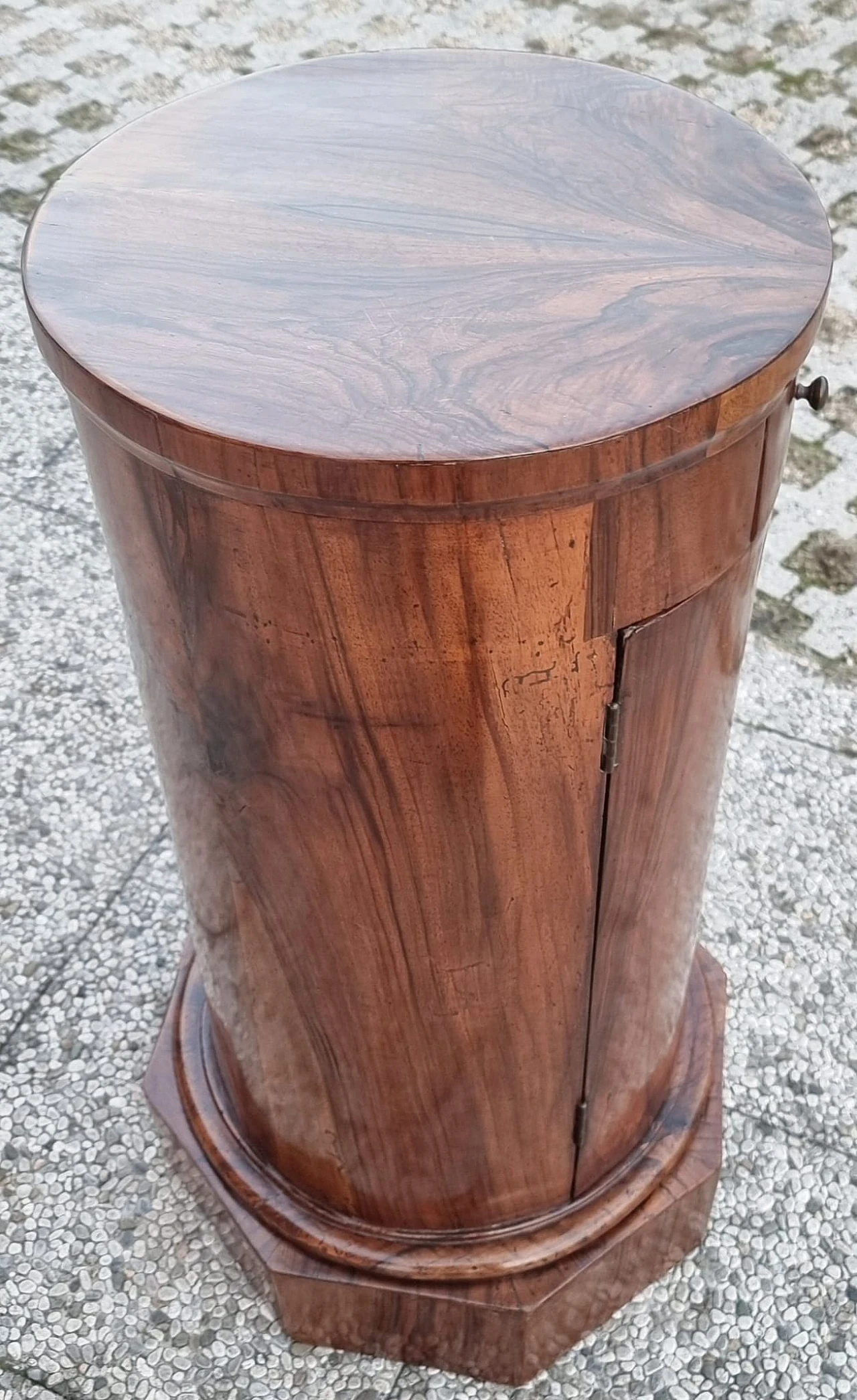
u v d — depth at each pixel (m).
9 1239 1.65
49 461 2.97
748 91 4.17
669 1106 1.59
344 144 1.19
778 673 2.42
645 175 1.12
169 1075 1.68
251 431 0.81
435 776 1.00
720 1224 1.64
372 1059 1.27
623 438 0.81
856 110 4.06
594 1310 1.52
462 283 0.98
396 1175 1.40
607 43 4.46
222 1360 1.53
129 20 4.71
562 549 0.87
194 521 0.90
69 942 1.99
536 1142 1.38
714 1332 1.54
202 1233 1.64
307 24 4.66
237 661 0.97
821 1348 1.52
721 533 0.97
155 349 0.91
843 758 2.25
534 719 0.97
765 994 1.89
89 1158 1.73
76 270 1.01
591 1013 1.28
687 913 1.36
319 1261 1.46
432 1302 1.42
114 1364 1.53
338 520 0.84
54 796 2.23
